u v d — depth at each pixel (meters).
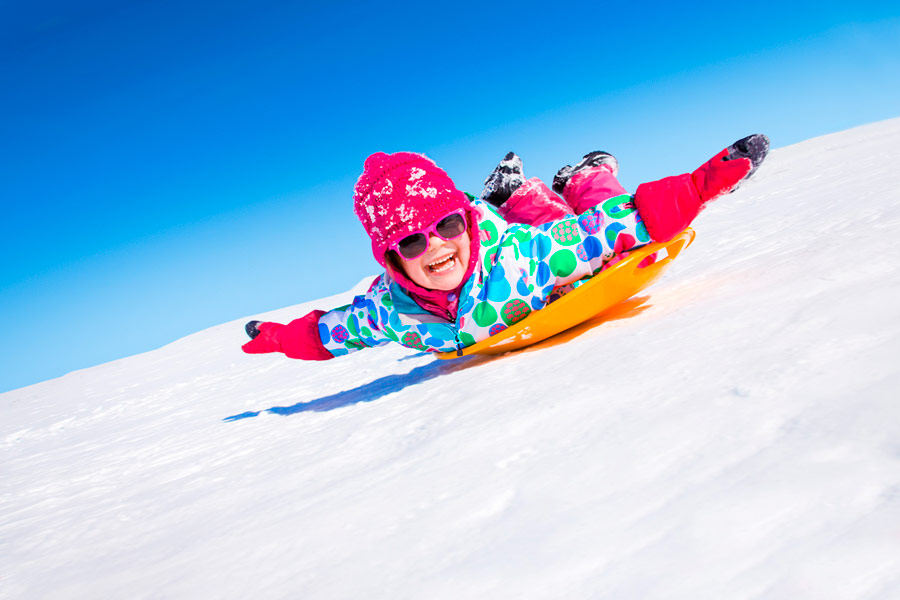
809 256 2.44
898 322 1.38
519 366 2.43
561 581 0.84
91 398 8.70
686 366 1.60
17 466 4.32
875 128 16.00
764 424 1.11
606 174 2.82
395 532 1.21
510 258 2.67
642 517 0.94
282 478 1.97
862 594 0.63
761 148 2.30
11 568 1.80
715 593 0.70
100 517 2.16
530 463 1.33
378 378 3.88
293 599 1.06
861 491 0.81
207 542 1.51
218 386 6.64
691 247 4.49
